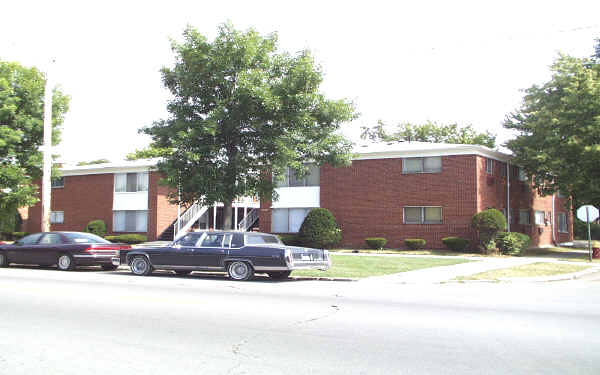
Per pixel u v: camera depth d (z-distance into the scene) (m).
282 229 33.66
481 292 13.37
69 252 18.84
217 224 42.56
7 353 6.69
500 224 27.03
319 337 7.61
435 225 29.66
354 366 6.14
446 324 8.59
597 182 28.88
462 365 6.18
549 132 29.44
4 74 26.89
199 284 14.55
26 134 27.38
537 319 9.07
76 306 10.19
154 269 17.17
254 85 18.80
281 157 19.91
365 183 31.56
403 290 13.70
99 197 39.72
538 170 31.95
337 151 21.52
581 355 6.62
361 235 31.42
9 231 40.78
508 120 34.03
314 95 19.53
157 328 8.19
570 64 30.27
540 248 35.56
